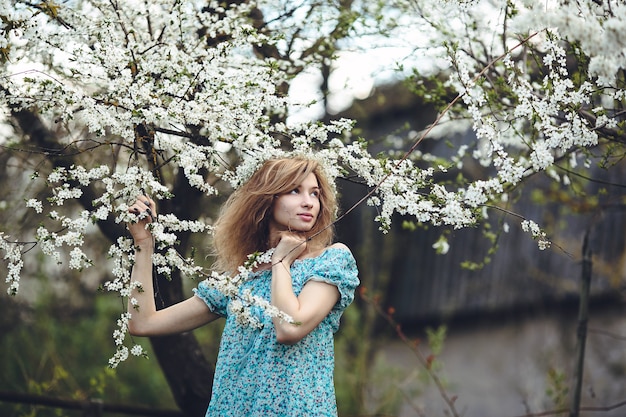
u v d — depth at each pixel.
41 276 7.39
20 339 7.65
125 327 2.72
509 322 8.02
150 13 3.28
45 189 4.70
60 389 6.70
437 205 2.76
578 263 4.72
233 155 3.48
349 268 2.79
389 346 8.90
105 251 6.24
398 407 7.63
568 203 5.29
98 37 2.88
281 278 2.63
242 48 3.06
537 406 7.23
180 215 4.09
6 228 4.80
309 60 3.81
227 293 2.55
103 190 4.14
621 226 7.07
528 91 2.77
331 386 2.74
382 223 2.72
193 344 4.30
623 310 7.19
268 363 2.67
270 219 2.89
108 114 2.64
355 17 3.79
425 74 4.27
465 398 8.20
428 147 6.86
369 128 7.33
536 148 2.63
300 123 2.91
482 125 2.70
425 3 3.88
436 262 8.64
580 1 2.50
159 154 3.01
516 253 7.93
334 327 2.81
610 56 2.32
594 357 7.27
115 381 7.59
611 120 2.69
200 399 4.25
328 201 2.90
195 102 2.77
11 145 4.01
